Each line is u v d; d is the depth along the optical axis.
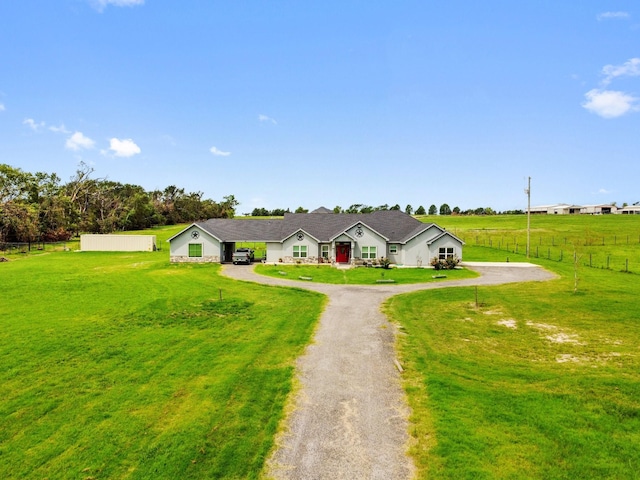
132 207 105.56
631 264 40.28
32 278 32.22
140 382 12.51
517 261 44.72
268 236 44.81
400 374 12.88
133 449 9.04
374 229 43.00
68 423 10.19
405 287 28.62
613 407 10.41
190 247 43.94
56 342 16.23
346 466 8.32
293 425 9.93
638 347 15.27
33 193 80.69
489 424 9.71
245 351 15.15
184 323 19.11
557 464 8.20
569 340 16.19
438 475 7.95
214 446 9.09
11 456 8.90
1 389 12.09
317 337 16.75
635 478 7.73
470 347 15.41
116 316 20.38
